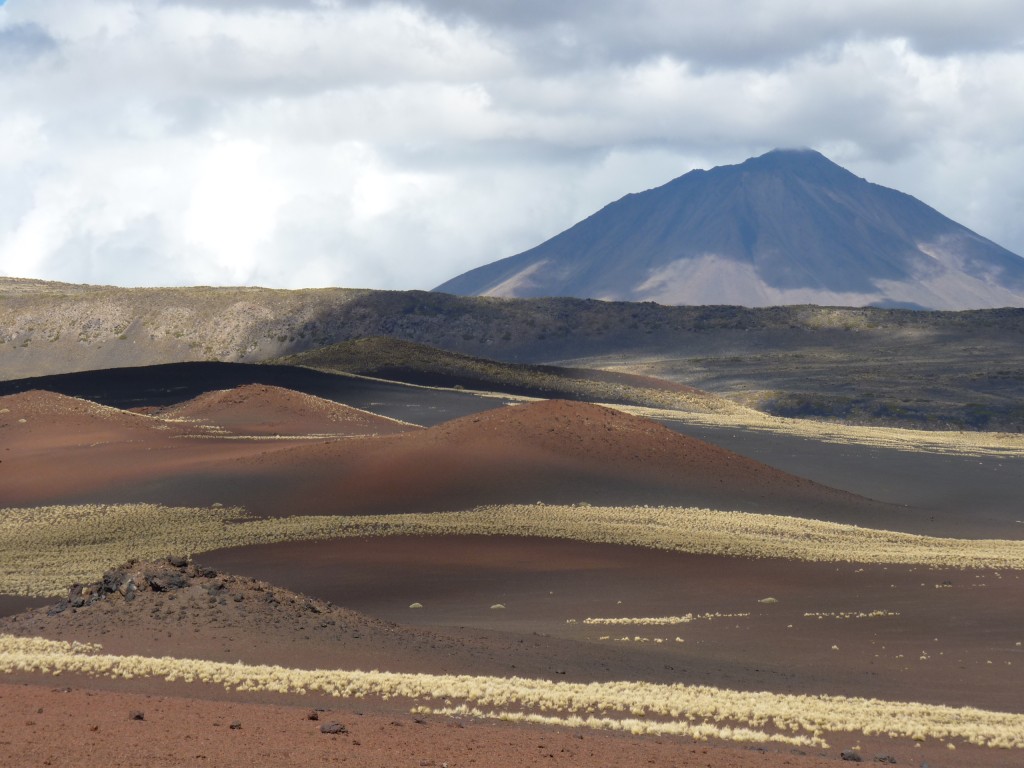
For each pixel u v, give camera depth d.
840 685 37.94
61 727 22.52
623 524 81.69
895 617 53.03
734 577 65.50
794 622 51.84
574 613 54.84
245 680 31.00
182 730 22.97
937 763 26.08
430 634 42.22
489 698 30.69
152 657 34.28
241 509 86.94
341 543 74.31
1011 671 40.97
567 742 24.66
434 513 85.50
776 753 25.30
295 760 20.84
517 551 72.25
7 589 59.75
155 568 42.78
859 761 25.22
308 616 41.19
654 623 51.56
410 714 27.84
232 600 41.22
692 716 30.31
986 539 89.25
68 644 35.72
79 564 67.69
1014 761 26.75
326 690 30.12
